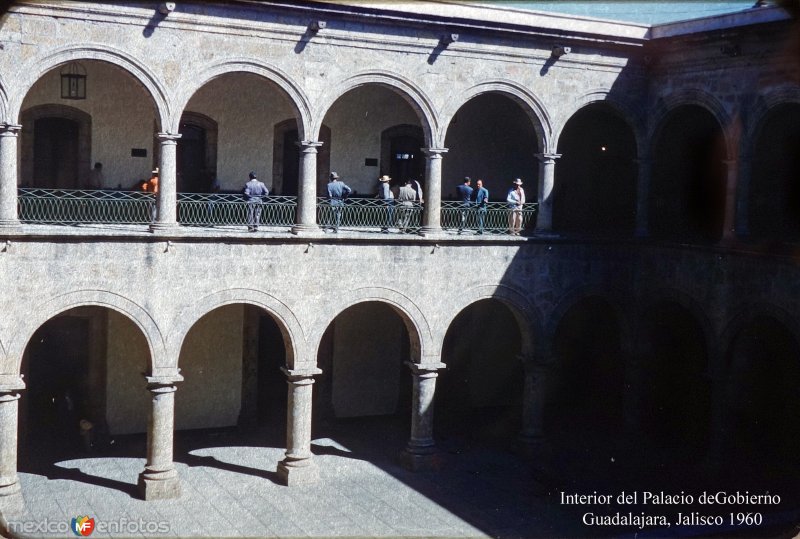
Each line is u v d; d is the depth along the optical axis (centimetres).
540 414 3091
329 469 2886
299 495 2659
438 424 3412
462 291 2934
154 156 3055
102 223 2738
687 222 3347
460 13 2852
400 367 3516
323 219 3231
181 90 2556
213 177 3125
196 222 2958
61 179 2947
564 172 3612
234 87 3133
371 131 3341
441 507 2611
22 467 2781
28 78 2398
